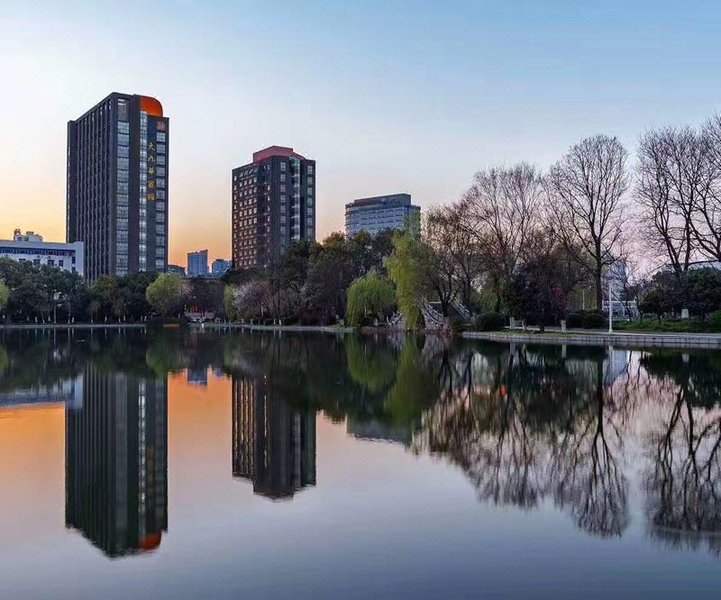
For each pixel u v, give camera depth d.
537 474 12.06
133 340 61.00
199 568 7.93
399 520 9.59
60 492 11.20
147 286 118.44
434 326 66.19
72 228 166.50
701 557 8.16
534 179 60.97
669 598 7.07
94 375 28.80
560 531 9.08
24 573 7.84
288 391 23.42
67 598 7.16
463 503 10.37
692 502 10.34
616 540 8.73
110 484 11.65
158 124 150.75
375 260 88.44
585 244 59.47
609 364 31.23
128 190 147.00
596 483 11.45
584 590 7.26
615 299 76.75
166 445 14.83
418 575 7.65
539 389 23.06
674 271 55.47
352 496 10.82
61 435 15.93
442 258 61.38
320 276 83.88
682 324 52.16
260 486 11.46
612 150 59.28
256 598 7.09
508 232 60.72
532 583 7.43
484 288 67.62
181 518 9.79
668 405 19.48
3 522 9.64
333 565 7.95
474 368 30.44
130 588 7.39
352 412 18.94
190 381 26.52
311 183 176.75
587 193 59.38
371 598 7.07
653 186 55.00
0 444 14.97
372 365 32.69
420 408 19.45
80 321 115.94
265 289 98.94
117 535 9.08
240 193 183.12
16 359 37.62
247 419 17.95
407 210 194.38
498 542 8.68
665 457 13.26
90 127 156.88
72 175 167.00
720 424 16.62
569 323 59.69
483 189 61.56
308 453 13.91
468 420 17.48
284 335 70.19
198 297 124.75
